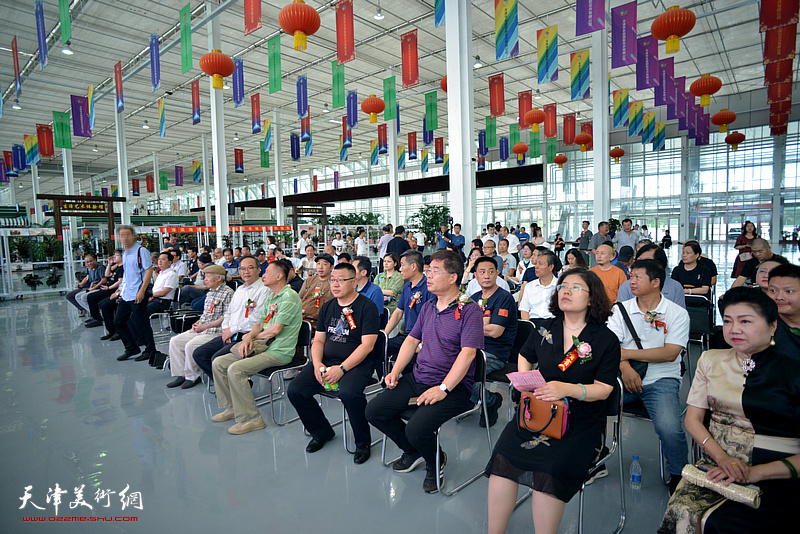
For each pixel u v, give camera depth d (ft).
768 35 22.74
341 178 103.71
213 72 21.66
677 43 17.40
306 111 32.07
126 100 54.80
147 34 38.83
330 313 9.42
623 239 29.19
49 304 30.09
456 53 22.40
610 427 9.90
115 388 12.96
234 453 8.93
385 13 35.70
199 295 19.47
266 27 37.91
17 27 36.40
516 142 51.52
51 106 55.77
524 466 5.43
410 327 11.46
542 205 75.41
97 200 37.09
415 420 7.07
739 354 5.24
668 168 64.23
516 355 10.55
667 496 7.16
